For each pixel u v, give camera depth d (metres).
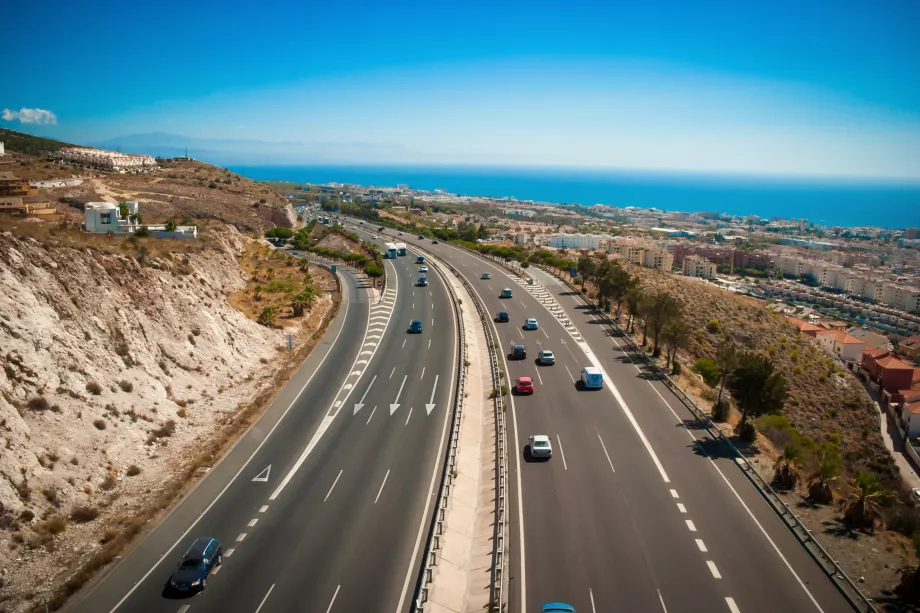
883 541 29.59
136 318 45.91
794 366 79.56
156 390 42.12
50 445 32.72
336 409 45.53
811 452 37.03
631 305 67.44
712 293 99.56
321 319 70.31
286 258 100.50
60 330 38.72
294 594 25.25
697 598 24.97
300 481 34.94
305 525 30.47
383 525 30.48
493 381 51.94
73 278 42.75
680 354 66.25
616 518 31.08
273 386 49.19
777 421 44.53
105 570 26.84
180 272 56.41
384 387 50.03
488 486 35.03
